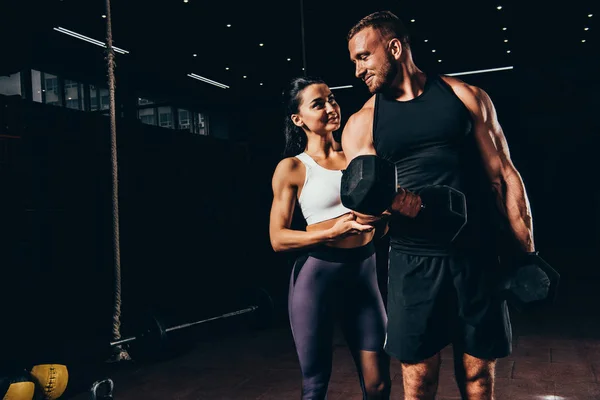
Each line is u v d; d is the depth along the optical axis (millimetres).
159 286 9523
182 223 10664
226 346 5488
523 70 17469
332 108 2250
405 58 1520
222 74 17000
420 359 1551
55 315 7363
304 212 2268
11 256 6852
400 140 1506
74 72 14734
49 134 8094
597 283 9172
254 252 12461
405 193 1319
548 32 14219
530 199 18188
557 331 5613
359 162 1207
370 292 2209
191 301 8609
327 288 2164
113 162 2631
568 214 17875
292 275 2268
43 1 10789
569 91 17234
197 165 11312
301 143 2400
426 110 1472
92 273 8453
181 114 19797
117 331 2566
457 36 14312
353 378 4152
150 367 4777
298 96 2264
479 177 1533
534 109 17688
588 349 4836
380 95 1567
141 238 9570
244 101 19734
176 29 12859
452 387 3795
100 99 15938
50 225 7859
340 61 16234
